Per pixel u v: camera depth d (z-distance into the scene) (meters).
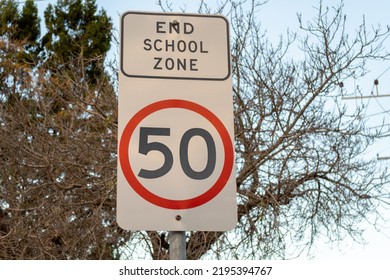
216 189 4.06
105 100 12.96
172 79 4.24
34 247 12.22
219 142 4.15
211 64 4.32
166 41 4.33
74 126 13.34
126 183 3.97
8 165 13.65
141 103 4.16
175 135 4.13
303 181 12.01
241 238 11.62
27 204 13.25
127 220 3.91
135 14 4.34
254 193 11.95
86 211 12.33
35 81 15.46
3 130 13.65
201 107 4.21
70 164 12.27
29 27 31.03
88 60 14.20
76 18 30.94
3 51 26.38
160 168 4.04
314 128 11.88
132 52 4.25
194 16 4.41
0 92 19.12
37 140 12.99
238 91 12.41
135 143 4.07
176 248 3.92
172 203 3.98
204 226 3.98
